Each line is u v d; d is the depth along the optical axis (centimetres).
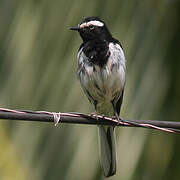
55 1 1476
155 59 1391
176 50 1402
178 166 1377
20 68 1463
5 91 1458
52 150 1397
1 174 1374
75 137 1385
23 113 1145
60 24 1458
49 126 1413
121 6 1427
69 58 1423
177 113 1366
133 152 1357
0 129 1425
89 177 1364
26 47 1473
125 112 1355
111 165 1295
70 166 1373
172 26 1420
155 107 1364
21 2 1515
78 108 1384
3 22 1518
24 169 1387
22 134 1426
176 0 1431
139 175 1359
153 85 1374
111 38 1310
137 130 1367
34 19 1484
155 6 1427
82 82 1305
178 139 1387
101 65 1277
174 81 1382
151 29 1412
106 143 1297
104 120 1183
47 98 1416
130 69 1380
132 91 1366
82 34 1312
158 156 1374
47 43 1455
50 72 1433
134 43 1398
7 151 1402
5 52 1494
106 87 1295
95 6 1441
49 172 1382
